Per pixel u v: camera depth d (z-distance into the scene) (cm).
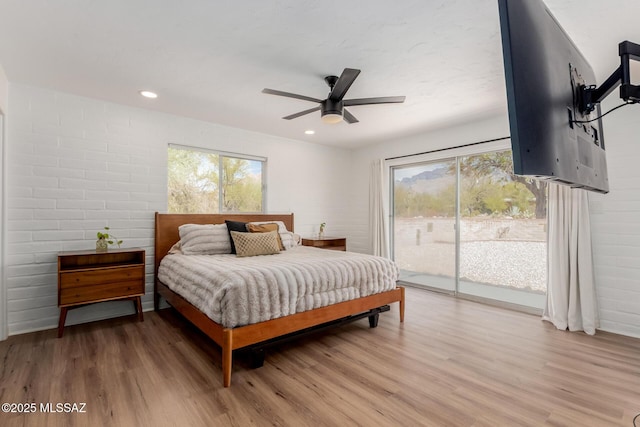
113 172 331
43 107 294
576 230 297
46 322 292
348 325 310
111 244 322
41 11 180
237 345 202
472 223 417
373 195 518
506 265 390
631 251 279
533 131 94
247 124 409
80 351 242
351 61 240
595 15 181
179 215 371
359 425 159
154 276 354
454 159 429
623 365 224
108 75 266
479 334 284
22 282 282
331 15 184
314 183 516
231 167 427
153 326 300
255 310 212
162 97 316
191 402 177
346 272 273
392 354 242
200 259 302
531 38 100
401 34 204
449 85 283
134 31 202
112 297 293
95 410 168
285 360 232
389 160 499
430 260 460
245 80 275
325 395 186
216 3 174
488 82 277
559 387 195
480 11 180
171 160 375
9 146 278
